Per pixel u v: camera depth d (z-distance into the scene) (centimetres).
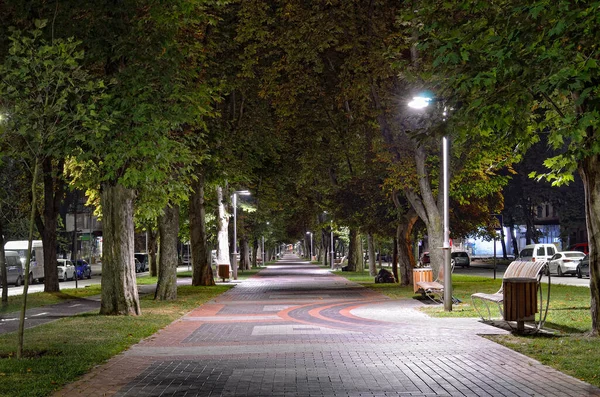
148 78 1619
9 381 911
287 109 3203
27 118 1145
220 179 3144
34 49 1170
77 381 928
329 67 3222
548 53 902
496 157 2789
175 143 1659
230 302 2552
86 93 1498
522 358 1079
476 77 943
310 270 7206
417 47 1079
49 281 3272
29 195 3338
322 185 4519
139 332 1490
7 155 1216
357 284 3950
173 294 2686
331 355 1142
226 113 3350
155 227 5362
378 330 1505
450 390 850
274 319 1834
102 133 1389
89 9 1703
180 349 1239
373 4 2700
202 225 3956
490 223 4212
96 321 1730
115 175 1789
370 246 5178
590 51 948
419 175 2669
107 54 1717
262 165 3741
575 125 940
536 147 7294
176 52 1706
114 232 1942
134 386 892
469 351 1158
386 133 2927
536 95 966
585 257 4303
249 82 3294
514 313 1347
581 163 1292
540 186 7700
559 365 996
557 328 1434
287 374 970
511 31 935
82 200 7538
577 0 880
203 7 1873
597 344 1162
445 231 1956
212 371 1000
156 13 1666
